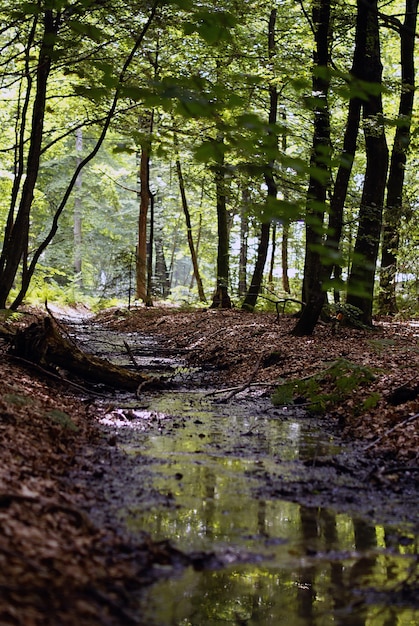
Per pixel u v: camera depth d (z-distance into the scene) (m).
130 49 16.91
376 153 17.27
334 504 5.70
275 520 5.23
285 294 31.64
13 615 3.00
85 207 49.12
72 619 3.21
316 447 7.81
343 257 3.66
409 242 18.42
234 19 3.90
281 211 3.68
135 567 4.12
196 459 7.01
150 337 22.50
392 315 23.17
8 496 4.28
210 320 21.69
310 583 4.23
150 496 5.58
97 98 4.75
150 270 33.06
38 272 37.78
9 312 14.02
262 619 3.96
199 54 19.72
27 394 8.15
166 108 3.81
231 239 45.34
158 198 46.31
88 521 4.50
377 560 4.57
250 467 6.79
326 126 15.34
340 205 14.38
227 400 10.95
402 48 20.98
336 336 15.67
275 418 9.62
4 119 25.66
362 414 9.14
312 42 20.31
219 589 4.16
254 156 4.23
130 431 8.27
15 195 16.83
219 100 3.78
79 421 8.07
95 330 24.98
